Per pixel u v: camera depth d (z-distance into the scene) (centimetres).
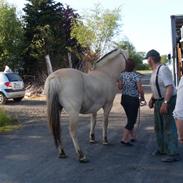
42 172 823
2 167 869
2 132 1332
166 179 758
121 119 1648
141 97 1077
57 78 916
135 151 1009
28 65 3816
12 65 3678
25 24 3969
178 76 1639
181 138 646
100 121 1585
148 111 1958
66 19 4041
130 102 1066
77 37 3909
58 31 3912
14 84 2444
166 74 898
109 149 1036
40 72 3591
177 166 853
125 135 1082
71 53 3803
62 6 4109
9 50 3650
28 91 3167
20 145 1106
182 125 638
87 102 963
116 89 1070
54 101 908
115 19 3984
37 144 1119
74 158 942
